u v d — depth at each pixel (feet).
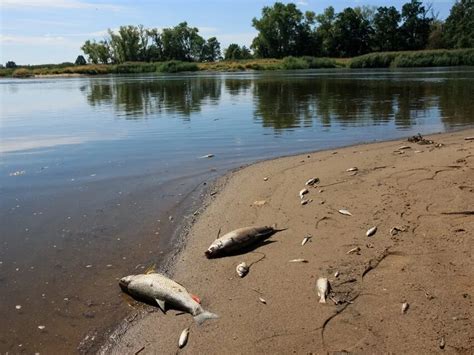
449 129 43.21
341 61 311.47
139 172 31.94
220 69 328.29
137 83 154.71
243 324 14.25
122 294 16.84
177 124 52.42
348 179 25.54
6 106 78.95
